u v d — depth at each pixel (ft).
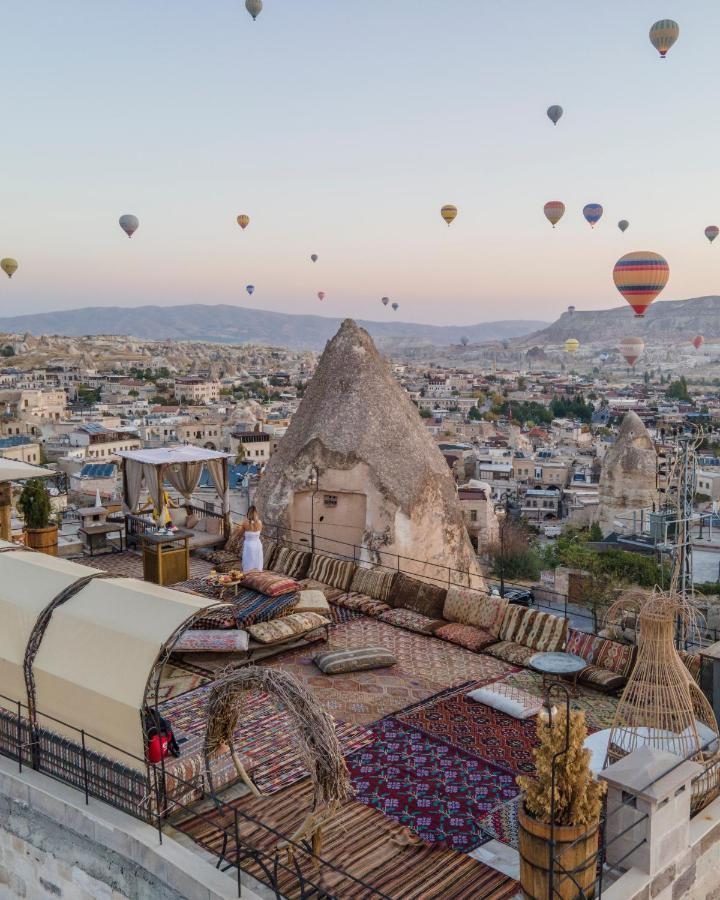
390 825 28.43
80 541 69.31
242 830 27.68
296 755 32.45
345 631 48.47
